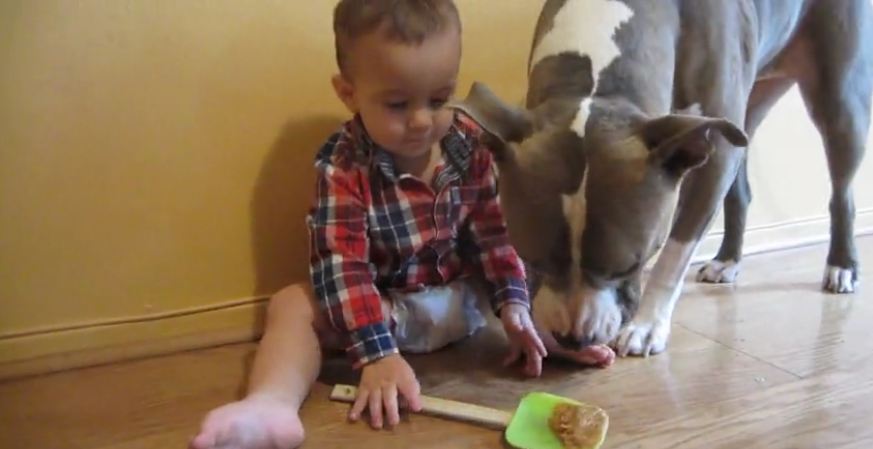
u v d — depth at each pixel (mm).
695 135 1274
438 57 1463
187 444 1348
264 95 1709
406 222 1604
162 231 1681
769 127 2359
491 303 1672
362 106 1518
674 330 1813
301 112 1752
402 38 1435
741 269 2252
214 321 1749
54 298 1617
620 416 1437
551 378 1580
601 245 1290
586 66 1448
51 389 1538
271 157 1744
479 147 1639
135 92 1603
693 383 1560
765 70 2072
